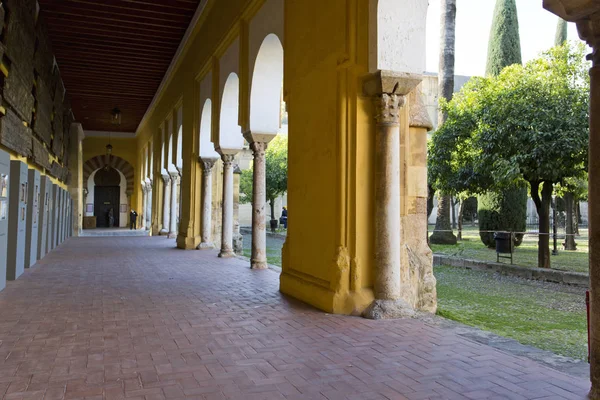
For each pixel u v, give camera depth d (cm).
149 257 1078
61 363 332
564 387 289
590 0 250
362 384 294
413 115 546
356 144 493
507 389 286
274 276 780
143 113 2261
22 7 748
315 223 557
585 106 888
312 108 573
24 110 778
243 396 274
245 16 862
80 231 2048
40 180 980
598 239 262
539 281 867
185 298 583
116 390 282
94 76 1652
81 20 1170
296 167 616
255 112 851
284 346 376
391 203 481
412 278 528
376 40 468
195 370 318
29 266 855
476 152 1120
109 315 487
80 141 2092
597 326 265
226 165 1073
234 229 1422
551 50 1007
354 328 432
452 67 1714
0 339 394
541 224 968
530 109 920
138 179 2614
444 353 358
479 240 1909
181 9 1157
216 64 1080
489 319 565
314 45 570
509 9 1698
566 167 888
